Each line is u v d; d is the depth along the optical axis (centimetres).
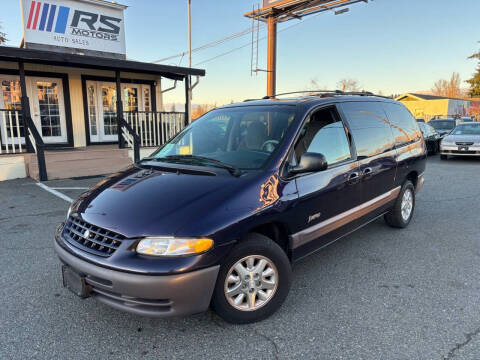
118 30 1130
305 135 329
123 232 240
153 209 254
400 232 494
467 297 317
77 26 1045
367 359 237
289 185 297
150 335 265
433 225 525
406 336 261
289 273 291
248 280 269
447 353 242
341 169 351
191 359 238
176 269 229
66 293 326
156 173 313
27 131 898
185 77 1187
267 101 387
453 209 612
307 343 254
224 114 390
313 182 317
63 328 273
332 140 356
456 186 812
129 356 242
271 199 280
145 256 232
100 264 237
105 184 317
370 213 408
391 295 322
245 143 338
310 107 347
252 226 264
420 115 3959
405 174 473
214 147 355
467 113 4616
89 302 311
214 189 270
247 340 258
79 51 1057
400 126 486
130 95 1255
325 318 285
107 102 1214
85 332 268
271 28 1911
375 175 404
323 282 348
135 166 353
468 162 1254
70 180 876
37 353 244
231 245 252
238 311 267
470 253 420
